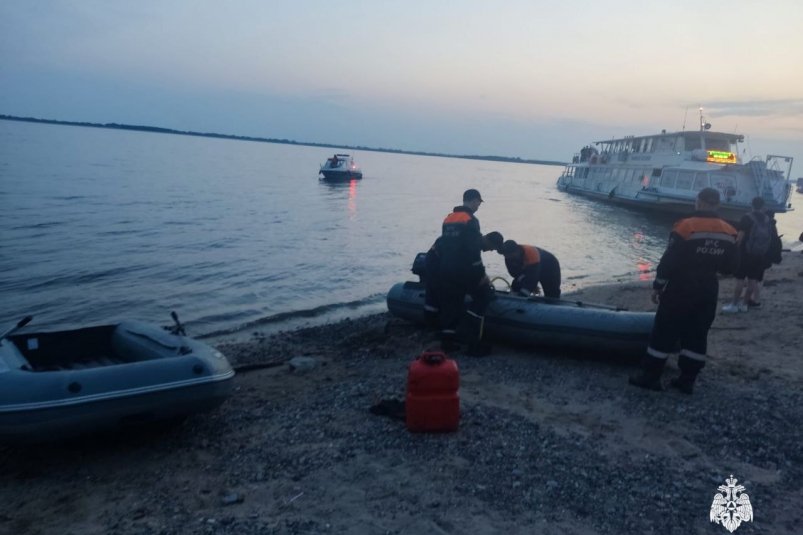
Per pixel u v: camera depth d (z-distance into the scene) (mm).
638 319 6914
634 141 42219
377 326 9828
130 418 4836
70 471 4793
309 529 3758
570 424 5363
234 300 14039
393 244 24109
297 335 10148
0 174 46844
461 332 7754
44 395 4582
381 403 5742
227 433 5426
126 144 162250
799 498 4129
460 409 5652
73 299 13719
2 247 19281
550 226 34500
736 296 10086
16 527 3980
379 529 3748
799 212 72625
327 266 18562
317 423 5500
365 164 165250
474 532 3705
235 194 45375
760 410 5672
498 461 4621
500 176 152125
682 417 5516
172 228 25500
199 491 4355
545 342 7355
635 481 4332
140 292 14508
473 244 7086
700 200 5816
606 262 22297
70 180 46688
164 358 5184
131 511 4109
